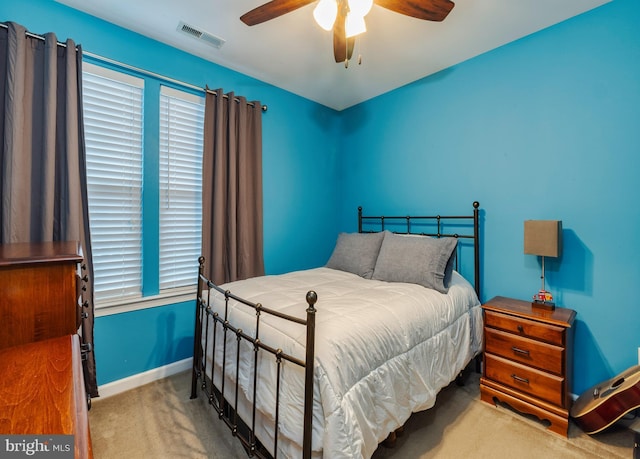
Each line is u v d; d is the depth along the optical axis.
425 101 2.70
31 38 1.65
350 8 1.34
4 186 1.56
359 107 3.30
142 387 2.07
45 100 1.65
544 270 2.02
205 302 1.86
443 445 1.53
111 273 2.01
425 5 1.40
